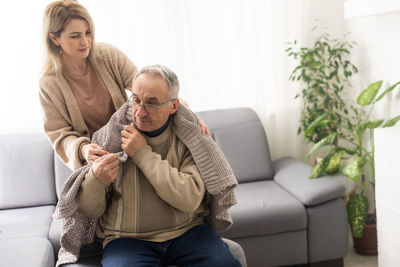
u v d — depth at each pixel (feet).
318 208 8.76
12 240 7.23
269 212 8.58
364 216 9.25
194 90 10.78
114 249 5.72
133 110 5.58
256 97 11.08
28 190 9.44
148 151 5.71
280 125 11.30
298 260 8.84
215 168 5.86
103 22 10.19
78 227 5.99
